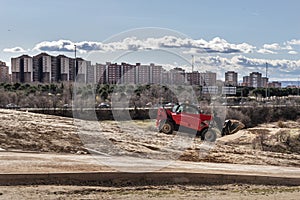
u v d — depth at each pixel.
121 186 13.79
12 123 22.97
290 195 13.63
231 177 15.11
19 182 13.18
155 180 14.34
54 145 19.77
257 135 30.80
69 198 12.00
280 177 15.52
